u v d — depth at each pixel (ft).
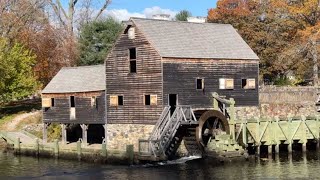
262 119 132.36
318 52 221.25
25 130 179.22
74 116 156.04
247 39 238.48
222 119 131.23
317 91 178.91
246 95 150.10
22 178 113.29
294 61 227.61
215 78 143.02
